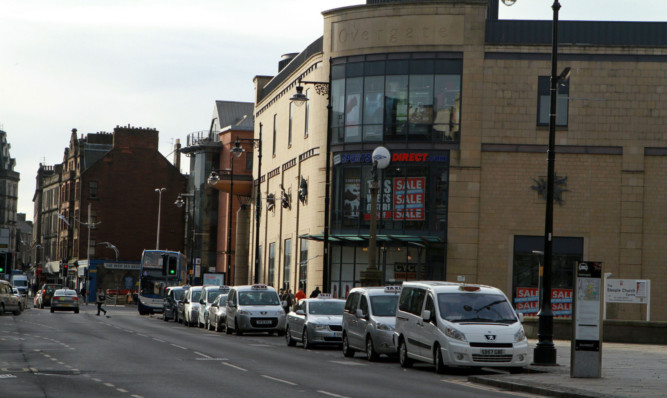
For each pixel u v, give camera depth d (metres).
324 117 56.78
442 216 51.97
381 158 45.41
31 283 145.12
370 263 37.28
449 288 24.48
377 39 53.28
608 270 51.06
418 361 26.11
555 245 51.38
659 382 20.66
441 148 52.06
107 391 17.72
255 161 80.38
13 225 198.50
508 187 51.69
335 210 54.69
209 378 20.67
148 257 71.38
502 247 51.59
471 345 23.00
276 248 69.81
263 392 17.97
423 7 52.50
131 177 118.38
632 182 51.12
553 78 26.25
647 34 51.34
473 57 51.91
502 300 24.38
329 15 55.44
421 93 52.44
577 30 51.59
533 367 24.42
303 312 33.53
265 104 77.31
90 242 116.19
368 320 27.98
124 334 38.81
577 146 51.44
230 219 70.56
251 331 41.84
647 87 51.16
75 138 130.75
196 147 105.81
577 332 21.73
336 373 22.84
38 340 33.34
